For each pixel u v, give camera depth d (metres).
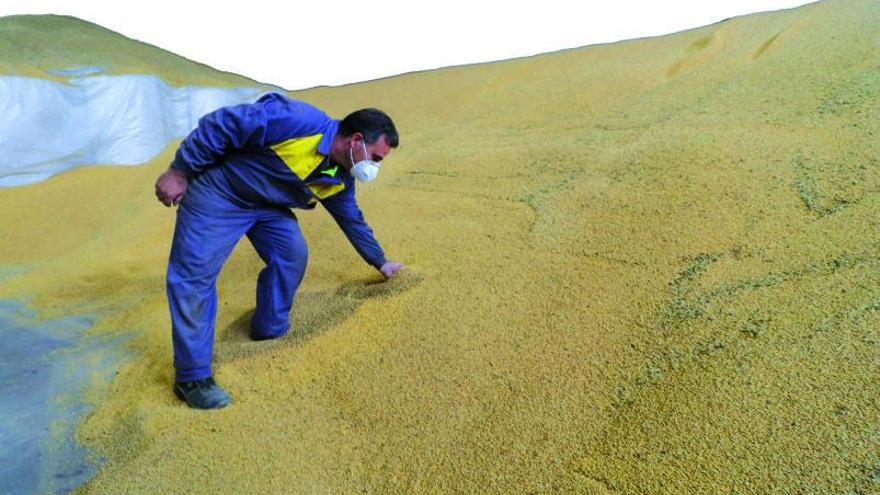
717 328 1.96
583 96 4.84
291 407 2.14
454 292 2.62
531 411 1.87
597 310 2.28
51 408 2.35
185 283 2.17
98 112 6.14
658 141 3.46
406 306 2.60
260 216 2.35
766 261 2.23
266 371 2.36
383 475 1.76
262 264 3.50
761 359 1.76
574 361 2.04
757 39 4.55
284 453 1.90
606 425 1.74
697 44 5.07
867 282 1.93
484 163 4.10
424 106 6.05
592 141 3.87
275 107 2.15
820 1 4.93
